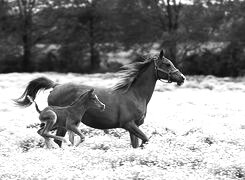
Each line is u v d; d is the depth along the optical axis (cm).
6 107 2828
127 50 7494
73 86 1720
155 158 1499
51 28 7575
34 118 2420
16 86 4062
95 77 5453
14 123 2259
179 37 6844
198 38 6825
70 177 1273
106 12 7438
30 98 1733
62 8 7538
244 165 1406
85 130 2078
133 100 1708
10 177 1310
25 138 1872
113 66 7181
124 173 1305
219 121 2372
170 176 1277
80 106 1659
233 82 5150
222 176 1308
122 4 7412
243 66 6694
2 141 1794
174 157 1513
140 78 1739
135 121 1733
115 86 1728
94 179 1260
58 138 1653
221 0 7156
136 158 1506
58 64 7356
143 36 7281
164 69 1738
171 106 3019
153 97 3556
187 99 3400
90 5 7544
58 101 1722
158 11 7425
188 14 7244
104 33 7512
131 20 7438
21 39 7350
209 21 7038
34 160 1478
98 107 1659
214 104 3120
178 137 1850
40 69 7331
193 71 6862
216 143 1823
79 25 7556
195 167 1430
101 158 1518
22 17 7500
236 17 7019
